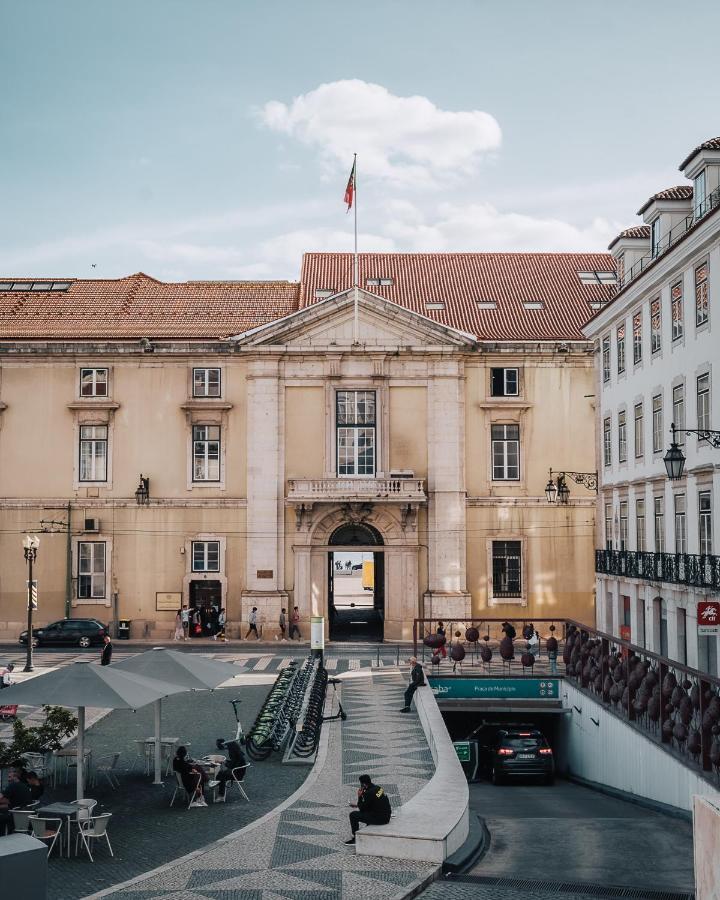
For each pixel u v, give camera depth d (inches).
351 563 4699.8
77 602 2014.0
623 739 1136.8
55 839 695.7
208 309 2175.2
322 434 2025.1
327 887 607.2
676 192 1491.1
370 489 1972.2
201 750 1042.1
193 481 2026.3
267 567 2006.6
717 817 401.1
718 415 1237.7
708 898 408.5
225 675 935.7
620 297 1616.6
